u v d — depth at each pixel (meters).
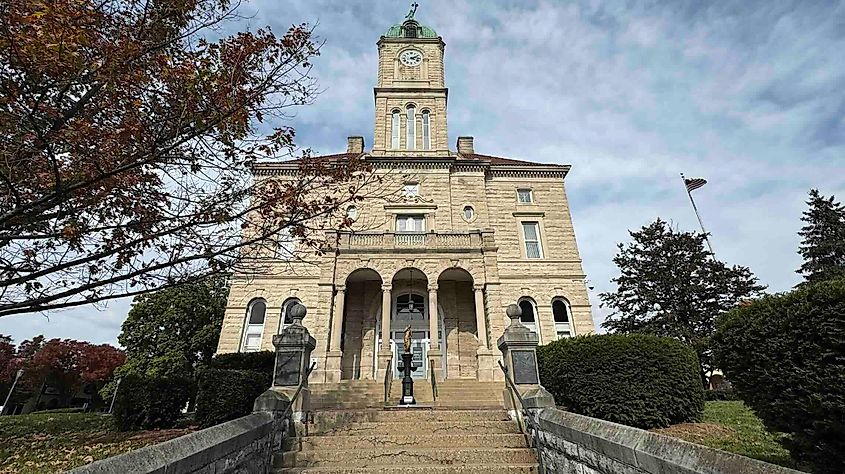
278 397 8.08
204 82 6.51
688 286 29.20
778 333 5.85
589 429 5.91
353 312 23.81
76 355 50.38
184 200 7.42
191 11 6.98
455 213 26.55
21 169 6.32
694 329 28.42
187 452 4.69
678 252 31.61
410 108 30.55
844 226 29.05
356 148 31.03
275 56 7.54
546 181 28.64
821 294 5.40
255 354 16.73
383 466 7.45
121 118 6.68
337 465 7.63
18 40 5.02
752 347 6.21
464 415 9.77
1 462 9.60
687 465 3.87
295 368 9.22
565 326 24.83
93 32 5.88
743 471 3.33
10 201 6.43
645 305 30.44
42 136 5.68
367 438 8.47
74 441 11.63
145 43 6.69
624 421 10.80
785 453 7.66
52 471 8.95
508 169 28.50
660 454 4.30
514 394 9.37
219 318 39.06
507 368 9.83
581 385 11.59
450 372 22.33
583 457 5.99
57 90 6.25
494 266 21.70
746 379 6.36
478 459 7.89
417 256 21.80
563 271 25.86
